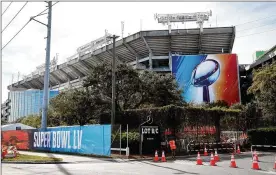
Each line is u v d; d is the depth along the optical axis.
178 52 81.69
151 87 38.25
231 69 75.56
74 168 15.56
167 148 24.00
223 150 26.59
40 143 29.38
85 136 23.69
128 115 29.72
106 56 87.62
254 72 39.09
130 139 23.27
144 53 82.38
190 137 25.56
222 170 14.23
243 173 13.18
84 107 37.41
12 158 20.64
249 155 23.23
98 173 13.31
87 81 37.19
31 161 19.03
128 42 79.31
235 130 30.05
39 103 116.75
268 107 34.38
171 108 24.98
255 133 29.66
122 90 36.28
